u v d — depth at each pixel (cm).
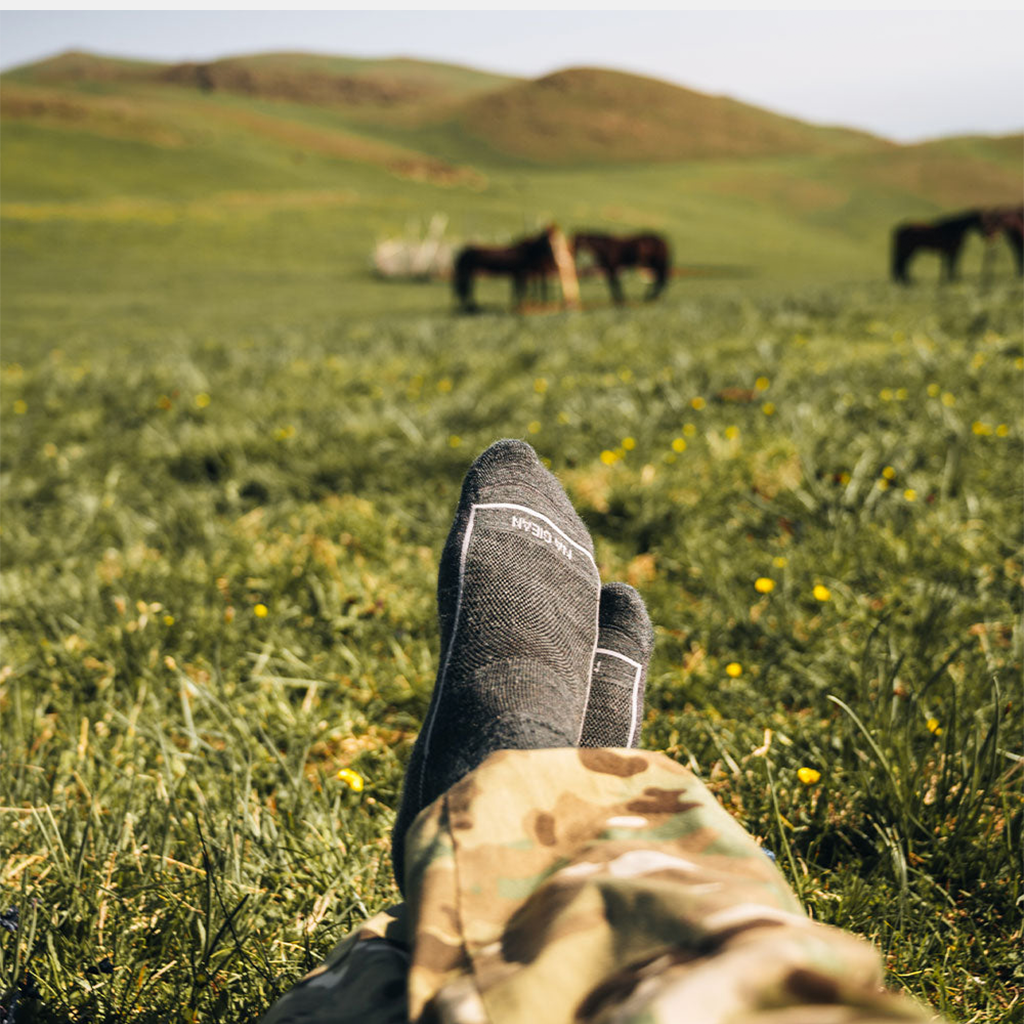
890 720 241
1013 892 197
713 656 314
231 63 17700
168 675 319
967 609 314
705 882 84
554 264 1984
